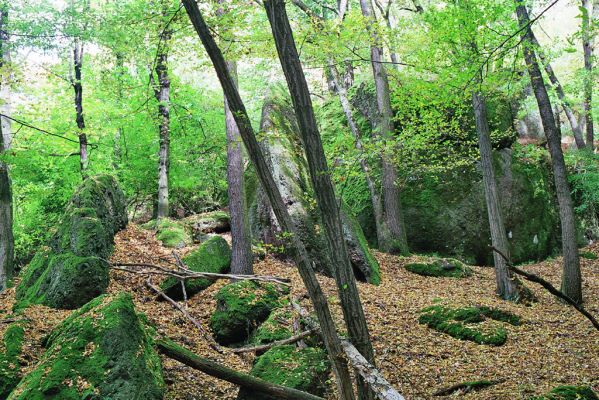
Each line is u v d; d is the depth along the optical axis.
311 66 13.28
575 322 11.31
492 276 16.27
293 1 12.38
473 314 10.81
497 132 18.66
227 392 6.70
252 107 27.55
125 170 18.81
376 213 17.83
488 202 13.61
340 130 21.38
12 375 5.94
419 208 19.09
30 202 17.70
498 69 8.80
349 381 4.47
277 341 7.61
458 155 17.77
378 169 19.42
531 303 12.94
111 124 16.67
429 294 13.25
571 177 21.16
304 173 16.03
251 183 17.94
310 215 15.05
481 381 7.92
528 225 19.33
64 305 9.06
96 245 10.14
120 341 5.64
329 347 4.50
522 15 11.38
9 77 11.30
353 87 22.30
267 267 13.84
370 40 12.78
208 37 4.34
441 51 10.34
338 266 4.62
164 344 6.42
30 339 6.79
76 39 15.32
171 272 10.44
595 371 8.45
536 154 20.84
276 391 5.94
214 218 17.31
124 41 10.91
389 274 15.23
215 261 12.24
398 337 9.89
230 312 9.02
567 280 12.98
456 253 18.59
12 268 10.70
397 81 16.86
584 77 18.44
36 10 14.68
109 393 5.23
